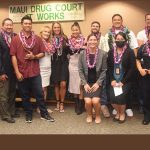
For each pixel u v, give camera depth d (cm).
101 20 474
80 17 475
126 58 328
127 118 356
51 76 391
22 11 488
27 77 330
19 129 319
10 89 355
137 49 356
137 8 464
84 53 337
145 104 334
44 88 386
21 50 326
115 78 331
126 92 328
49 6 481
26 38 329
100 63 332
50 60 383
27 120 345
